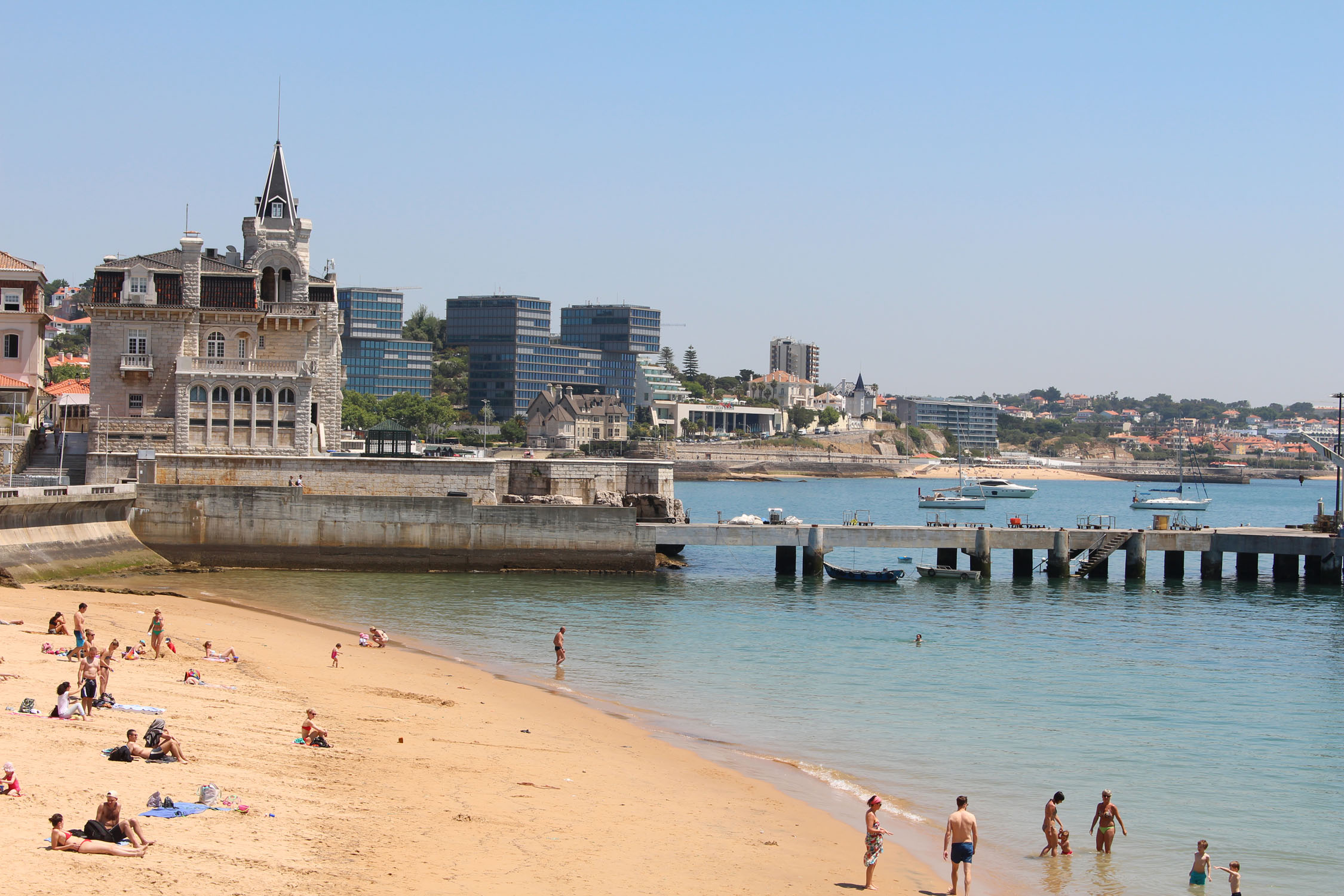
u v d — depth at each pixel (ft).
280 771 115.85
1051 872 115.44
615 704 176.14
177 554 292.61
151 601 238.07
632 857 103.65
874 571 328.90
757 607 278.05
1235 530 358.84
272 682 164.66
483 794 117.80
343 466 307.78
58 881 80.33
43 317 339.57
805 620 262.67
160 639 170.30
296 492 297.53
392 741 136.05
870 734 165.17
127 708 133.28
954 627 260.62
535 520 308.60
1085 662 224.74
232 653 177.78
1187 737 171.01
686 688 190.49
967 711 181.27
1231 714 185.16
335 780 115.75
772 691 190.29
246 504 295.69
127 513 289.74
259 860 89.92
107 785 103.04
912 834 123.03
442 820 106.83
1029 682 204.85
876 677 204.33
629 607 268.00
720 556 407.85
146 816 96.43
